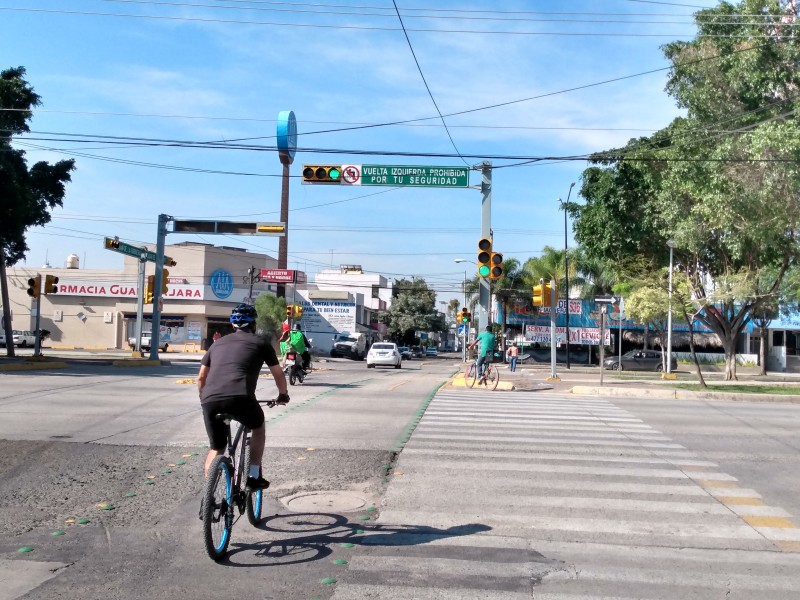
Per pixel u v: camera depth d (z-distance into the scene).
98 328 58.50
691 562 5.83
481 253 21.75
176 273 58.28
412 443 10.69
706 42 24.22
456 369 42.81
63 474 8.35
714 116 24.41
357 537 6.25
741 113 24.05
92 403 14.70
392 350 41.56
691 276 33.78
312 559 5.68
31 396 15.82
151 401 15.26
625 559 5.87
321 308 72.81
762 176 21.83
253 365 5.90
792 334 59.50
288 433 11.33
